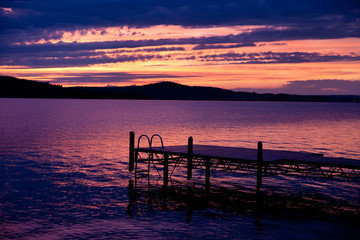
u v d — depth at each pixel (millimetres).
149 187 21984
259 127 71688
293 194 20266
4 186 21062
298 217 16172
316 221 15578
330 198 19422
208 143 44938
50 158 31703
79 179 23484
